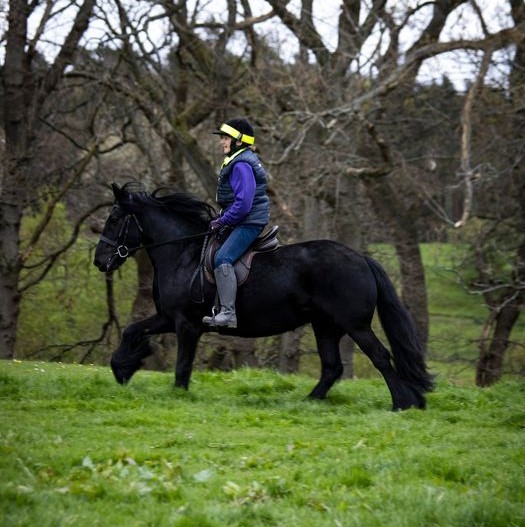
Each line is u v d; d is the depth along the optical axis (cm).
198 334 959
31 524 485
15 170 2159
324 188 2009
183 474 616
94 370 1223
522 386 1141
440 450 732
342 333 970
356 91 2005
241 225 901
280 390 1091
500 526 530
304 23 2083
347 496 574
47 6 2098
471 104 1866
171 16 2122
